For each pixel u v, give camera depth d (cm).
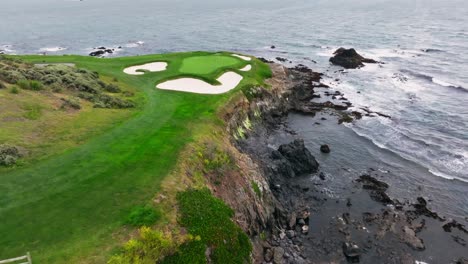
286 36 12238
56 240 1859
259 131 4778
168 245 1931
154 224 2058
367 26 13275
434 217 3234
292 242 2906
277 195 3481
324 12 18125
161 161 2658
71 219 2008
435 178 3828
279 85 5900
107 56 9994
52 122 3083
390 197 3541
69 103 3519
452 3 19262
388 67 7800
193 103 4159
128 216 2072
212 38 12444
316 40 11262
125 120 3428
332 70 7844
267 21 16025
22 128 2864
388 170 4022
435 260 2764
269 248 2725
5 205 2052
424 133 4828
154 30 14700
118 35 13675
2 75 3759
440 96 6047
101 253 1816
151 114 3681
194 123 3531
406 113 5459
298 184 3747
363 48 9775
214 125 3669
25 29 15950
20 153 2516
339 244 2916
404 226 3103
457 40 9981
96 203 2148
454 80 6725
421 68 7575
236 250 2256
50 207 2078
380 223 3155
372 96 6200
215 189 2692
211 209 2355
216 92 4647
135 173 2478
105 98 3959
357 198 3525
